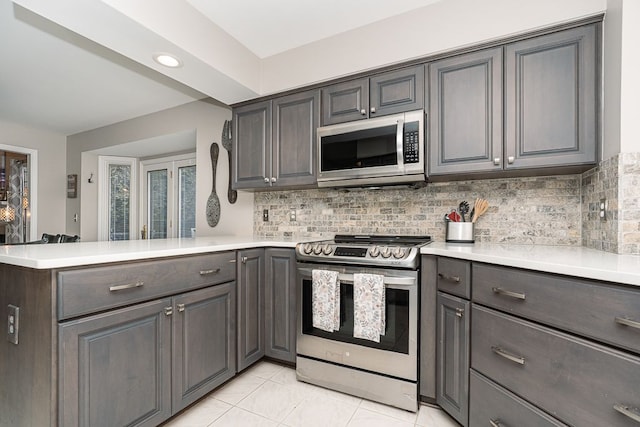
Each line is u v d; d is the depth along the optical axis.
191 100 3.21
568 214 1.88
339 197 2.58
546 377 1.12
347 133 2.13
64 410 1.16
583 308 1.01
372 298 1.73
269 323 2.19
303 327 2.02
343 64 2.16
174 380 1.57
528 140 1.67
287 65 2.36
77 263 1.20
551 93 1.63
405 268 1.70
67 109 3.43
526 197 1.98
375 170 2.03
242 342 2.03
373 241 2.22
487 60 1.78
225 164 3.07
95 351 1.25
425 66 1.94
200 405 1.77
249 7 1.90
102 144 4.07
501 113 1.74
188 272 1.66
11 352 1.29
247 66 2.33
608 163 1.46
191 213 4.08
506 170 1.74
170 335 1.56
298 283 2.04
